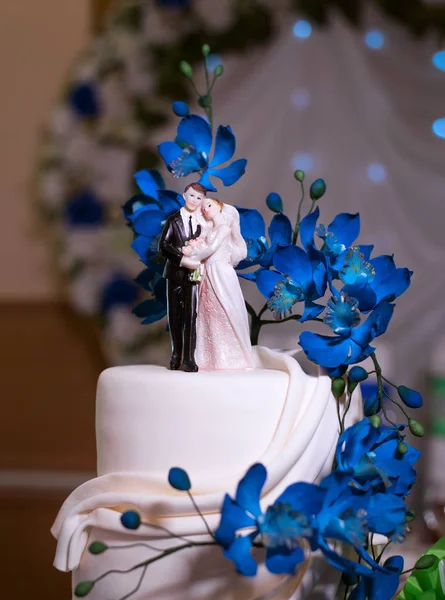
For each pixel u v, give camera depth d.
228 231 1.10
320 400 1.02
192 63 2.85
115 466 1.07
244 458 1.01
